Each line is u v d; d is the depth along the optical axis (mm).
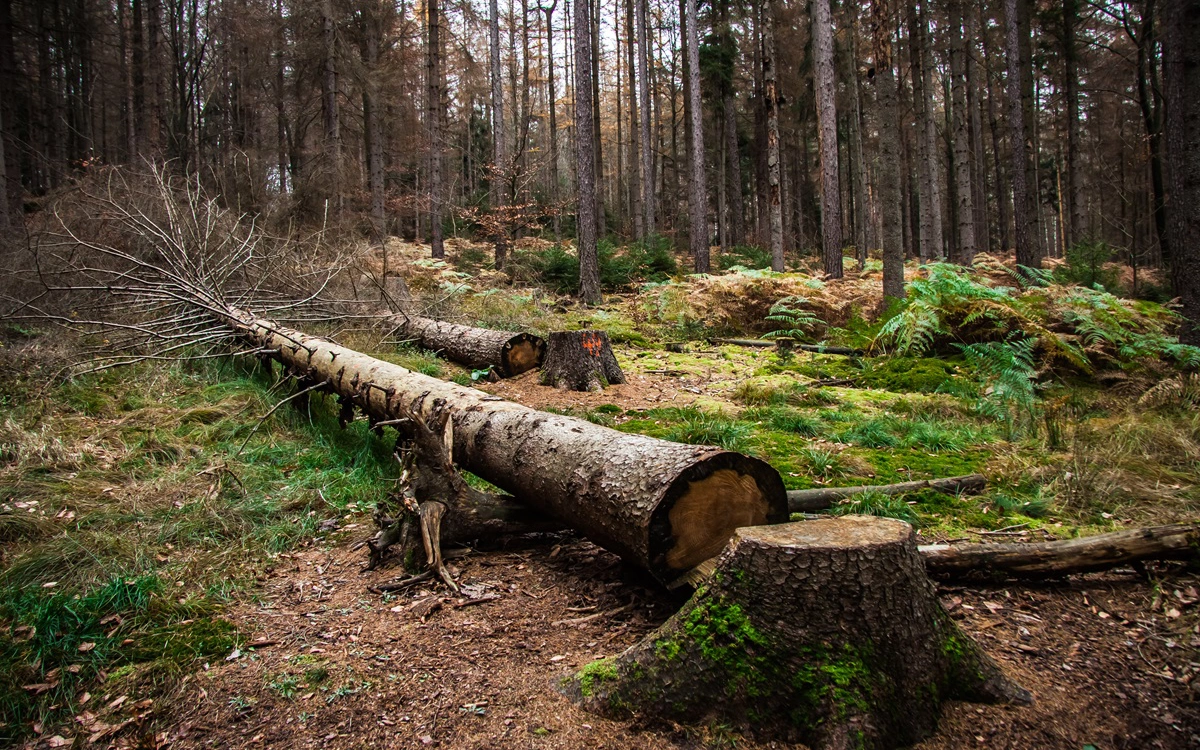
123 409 5457
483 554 3344
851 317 11078
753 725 1917
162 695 2260
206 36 22125
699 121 17469
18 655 2404
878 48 10461
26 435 4469
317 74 19438
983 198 29625
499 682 2219
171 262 7039
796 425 5469
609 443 2947
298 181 16219
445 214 20062
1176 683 2164
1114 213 29703
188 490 3977
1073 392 6582
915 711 1896
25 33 17078
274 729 2051
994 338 8125
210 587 2990
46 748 2037
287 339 6141
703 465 2506
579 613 2682
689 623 2088
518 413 3596
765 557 2004
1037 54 25703
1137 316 7910
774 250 17469
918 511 3646
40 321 7137
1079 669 2238
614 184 45125
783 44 25484
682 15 26484
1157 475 4141
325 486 4188
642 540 2482
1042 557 2805
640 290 13781
